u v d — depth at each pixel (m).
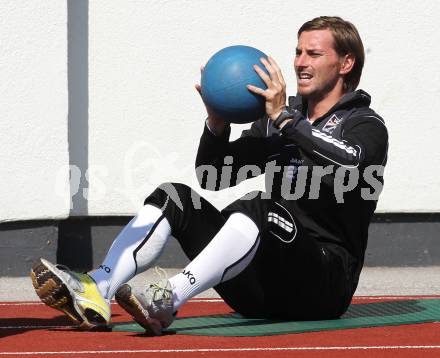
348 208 16.78
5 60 26.94
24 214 27.28
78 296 16.00
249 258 15.82
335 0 28.89
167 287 15.55
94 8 28.33
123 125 28.55
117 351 14.61
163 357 14.12
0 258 27.47
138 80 28.56
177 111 28.73
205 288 15.86
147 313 15.45
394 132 29.22
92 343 15.34
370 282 26.31
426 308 19.19
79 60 28.30
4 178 27.12
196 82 28.72
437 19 29.19
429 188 29.38
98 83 28.41
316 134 15.98
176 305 15.69
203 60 28.70
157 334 15.95
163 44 28.59
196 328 16.80
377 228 29.44
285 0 28.77
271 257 16.17
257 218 15.74
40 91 27.17
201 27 28.66
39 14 27.06
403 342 15.45
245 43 28.77
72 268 28.47
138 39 28.52
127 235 16.42
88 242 28.59
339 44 17.09
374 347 15.00
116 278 16.31
